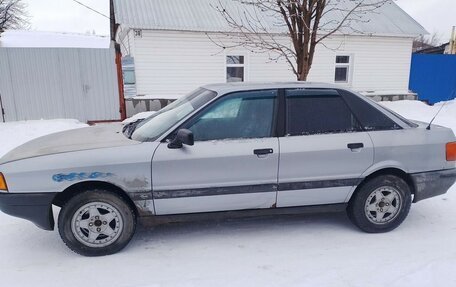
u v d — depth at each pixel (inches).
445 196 185.9
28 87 375.2
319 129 139.9
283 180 136.7
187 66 481.4
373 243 139.0
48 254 132.0
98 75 390.6
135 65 461.7
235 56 502.9
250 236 145.3
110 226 129.6
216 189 132.6
